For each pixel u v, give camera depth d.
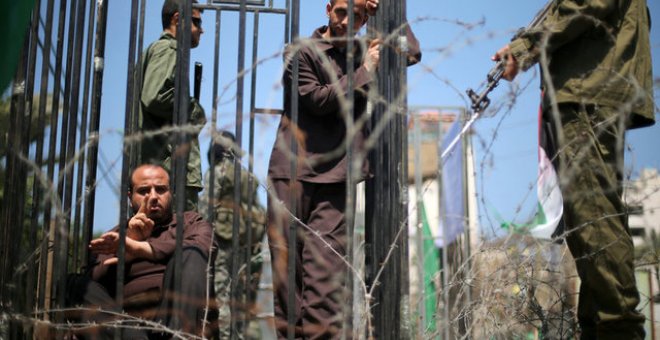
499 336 3.45
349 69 3.24
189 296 3.34
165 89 4.63
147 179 3.96
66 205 3.29
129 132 3.28
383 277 3.58
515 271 3.37
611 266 3.41
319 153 4.03
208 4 4.11
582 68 3.60
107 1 3.72
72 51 3.49
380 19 3.86
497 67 3.65
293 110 3.34
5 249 3.31
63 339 3.18
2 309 3.19
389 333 3.41
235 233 3.19
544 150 3.77
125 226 3.18
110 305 3.42
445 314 3.25
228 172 4.59
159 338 3.43
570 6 3.59
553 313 3.81
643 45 3.69
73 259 3.69
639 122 3.64
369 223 4.13
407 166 3.60
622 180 3.46
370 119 4.12
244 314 3.27
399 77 3.62
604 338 3.45
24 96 3.41
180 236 3.13
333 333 3.77
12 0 3.44
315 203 4.04
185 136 3.20
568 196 3.48
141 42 3.85
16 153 3.35
